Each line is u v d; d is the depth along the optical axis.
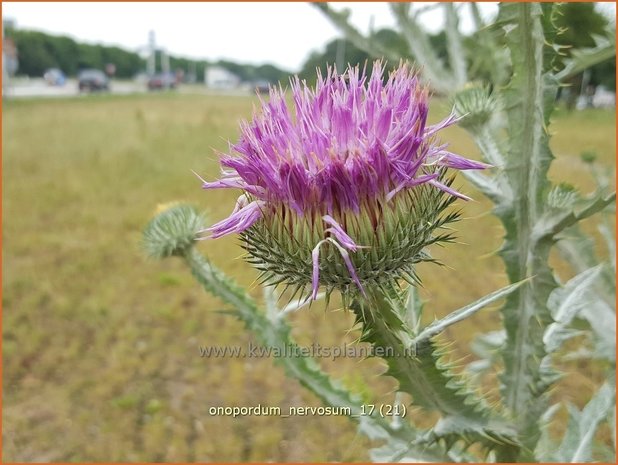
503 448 2.28
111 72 87.25
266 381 5.98
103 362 6.50
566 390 5.12
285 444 5.07
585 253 3.06
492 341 3.51
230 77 91.31
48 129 23.33
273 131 1.80
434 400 1.96
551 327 2.41
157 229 2.90
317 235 1.72
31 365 6.46
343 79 1.84
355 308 1.83
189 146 18.41
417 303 2.21
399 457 2.02
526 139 2.12
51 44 78.06
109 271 8.79
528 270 2.20
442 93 3.35
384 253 1.72
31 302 7.75
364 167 1.69
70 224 10.86
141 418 5.61
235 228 1.79
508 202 2.24
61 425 5.53
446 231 2.16
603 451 3.08
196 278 2.77
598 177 3.96
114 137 20.95
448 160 1.83
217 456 5.04
